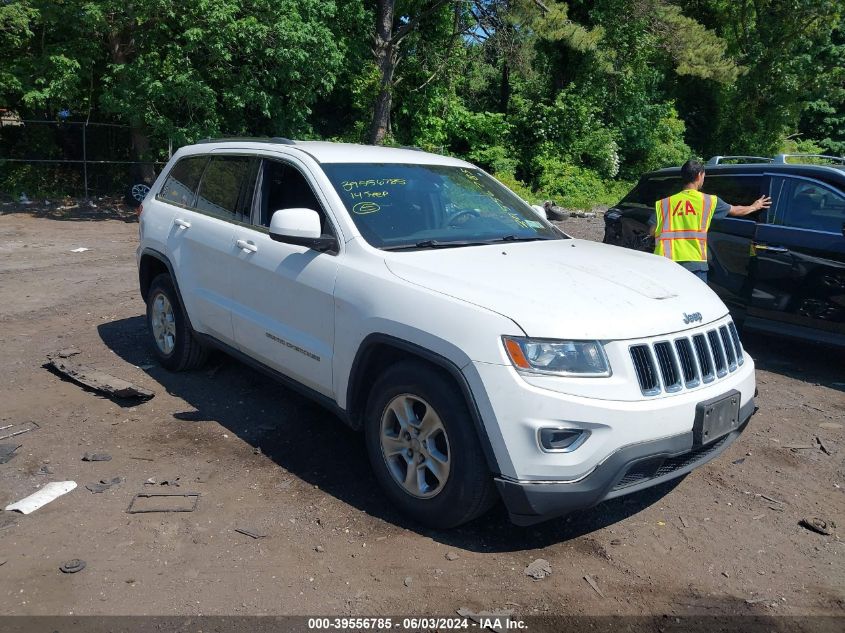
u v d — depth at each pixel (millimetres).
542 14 21266
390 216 4145
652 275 3873
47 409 4918
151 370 5742
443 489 3355
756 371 6410
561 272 3672
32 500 3678
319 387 4062
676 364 3326
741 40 29219
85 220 14914
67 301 7902
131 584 3027
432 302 3365
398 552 3324
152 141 17297
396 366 3559
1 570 3102
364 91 20234
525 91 24781
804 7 27250
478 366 3129
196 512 3629
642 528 3643
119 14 14859
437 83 22453
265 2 14977
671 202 5941
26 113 17578
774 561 3377
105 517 3555
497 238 4344
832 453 4645
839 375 6324
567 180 21906
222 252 4770
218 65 15320
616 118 25391
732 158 7277
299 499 3801
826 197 6195
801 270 6199
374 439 3701
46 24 15727
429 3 21156
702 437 3336
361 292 3691
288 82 16219
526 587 3092
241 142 5152
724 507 3891
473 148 23078
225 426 4715
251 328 4531
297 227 3871
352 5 18719
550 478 3068
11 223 13883
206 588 3018
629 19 23594
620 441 3088
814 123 34594
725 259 6781
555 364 3078
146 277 5910
